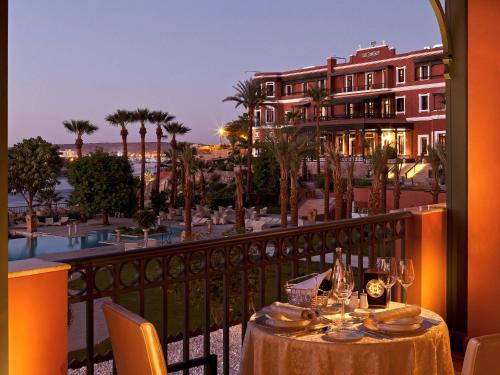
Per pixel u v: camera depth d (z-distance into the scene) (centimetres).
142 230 3644
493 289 487
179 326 1354
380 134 4972
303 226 396
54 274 274
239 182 3362
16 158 4756
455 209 506
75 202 4566
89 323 293
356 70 5494
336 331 279
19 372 263
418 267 492
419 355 273
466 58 484
